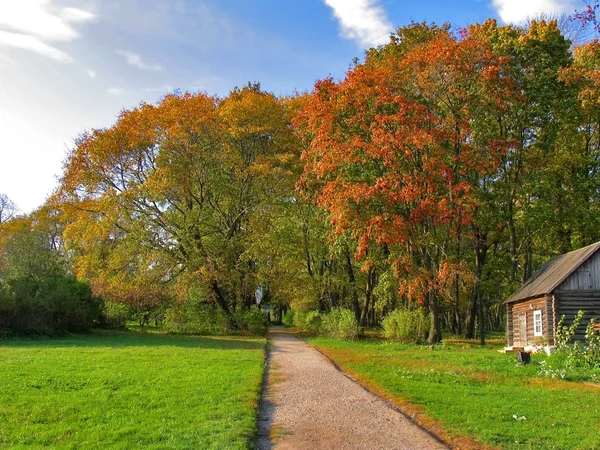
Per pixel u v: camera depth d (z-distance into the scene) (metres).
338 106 33.44
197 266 39.53
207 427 10.77
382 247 38.03
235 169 41.91
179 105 40.22
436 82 32.31
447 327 63.66
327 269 45.72
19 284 32.03
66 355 21.86
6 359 20.19
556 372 18.66
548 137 34.22
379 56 39.31
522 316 29.11
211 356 22.61
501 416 12.23
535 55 33.81
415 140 29.77
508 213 36.00
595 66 32.34
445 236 34.53
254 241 41.12
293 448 9.81
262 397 14.40
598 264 24.97
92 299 38.28
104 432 10.39
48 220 60.28
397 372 19.20
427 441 10.29
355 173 34.19
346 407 13.16
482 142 33.69
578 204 34.97
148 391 14.29
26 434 10.20
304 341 35.38
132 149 38.94
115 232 39.88
